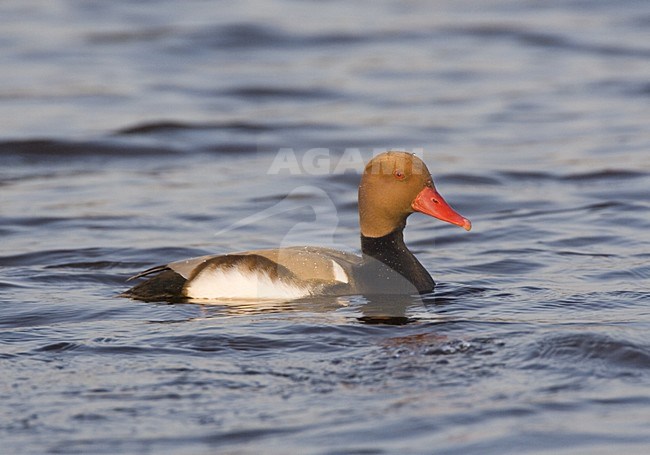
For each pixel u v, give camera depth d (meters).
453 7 36.34
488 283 11.79
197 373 8.58
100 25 33.03
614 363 8.55
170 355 9.02
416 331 9.55
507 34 32.19
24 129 21.86
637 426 7.41
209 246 13.96
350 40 31.44
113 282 12.15
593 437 7.25
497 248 13.79
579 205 16.31
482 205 16.61
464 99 25.09
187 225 15.17
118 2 36.59
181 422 7.62
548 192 17.33
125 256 13.45
